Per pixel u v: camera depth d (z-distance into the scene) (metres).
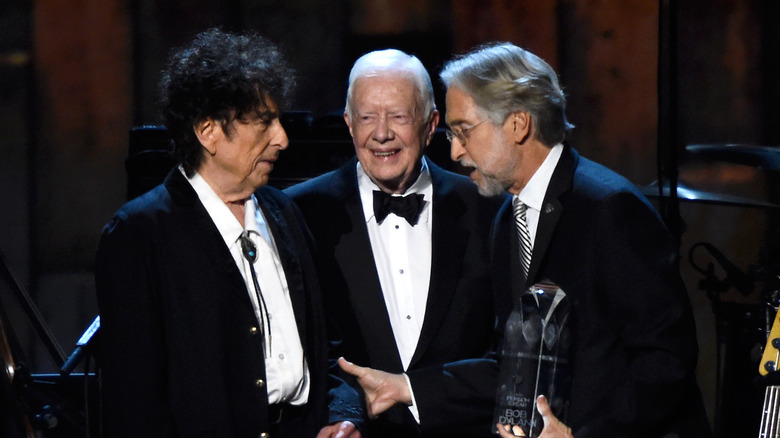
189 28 19.92
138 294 8.09
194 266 8.30
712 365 17.05
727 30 17.92
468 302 10.29
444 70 9.45
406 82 9.86
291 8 19.62
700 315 17.20
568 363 9.05
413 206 10.32
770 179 17.22
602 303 8.95
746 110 18.00
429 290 10.23
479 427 10.01
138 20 19.98
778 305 11.37
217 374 8.22
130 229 8.20
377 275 10.27
